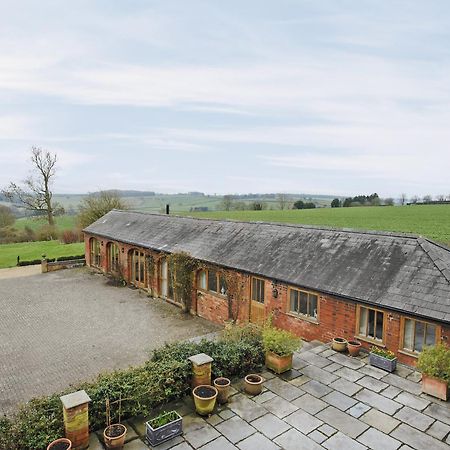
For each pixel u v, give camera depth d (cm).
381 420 878
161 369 929
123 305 2191
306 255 1605
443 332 1068
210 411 890
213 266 1870
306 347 1298
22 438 714
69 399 756
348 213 5622
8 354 1534
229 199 8056
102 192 5053
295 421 872
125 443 789
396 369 1129
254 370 1109
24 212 5250
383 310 1205
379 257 1387
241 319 1742
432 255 1264
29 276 2955
